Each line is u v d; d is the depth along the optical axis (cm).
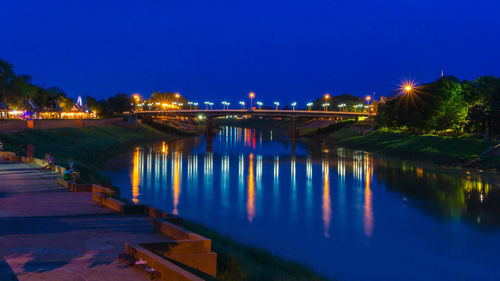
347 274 2655
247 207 4497
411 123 11506
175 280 1016
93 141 10725
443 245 3338
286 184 6081
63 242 1440
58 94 19012
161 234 1623
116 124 15788
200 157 9850
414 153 9912
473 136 9606
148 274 1078
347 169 7819
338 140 15738
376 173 7262
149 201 4662
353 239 3431
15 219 1859
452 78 13288
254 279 1545
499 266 2912
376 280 2597
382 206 4678
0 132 7650
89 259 1234
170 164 8325
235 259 1616
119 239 1519
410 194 5384
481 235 3612
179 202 4659
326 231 3638
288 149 12456
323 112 19362
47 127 10331
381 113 14988
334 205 4691
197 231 2491
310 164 8612
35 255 1259
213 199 4884
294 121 19588
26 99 15350
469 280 2666
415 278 2658
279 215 4162
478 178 6669
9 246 1357
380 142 12275
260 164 8575
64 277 1053
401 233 3641
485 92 10269
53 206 2280
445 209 4559
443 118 10925
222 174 7031
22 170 3984
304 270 2320
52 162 4122
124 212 2095
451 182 6300
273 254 2730
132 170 7269
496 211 4481
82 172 5197
